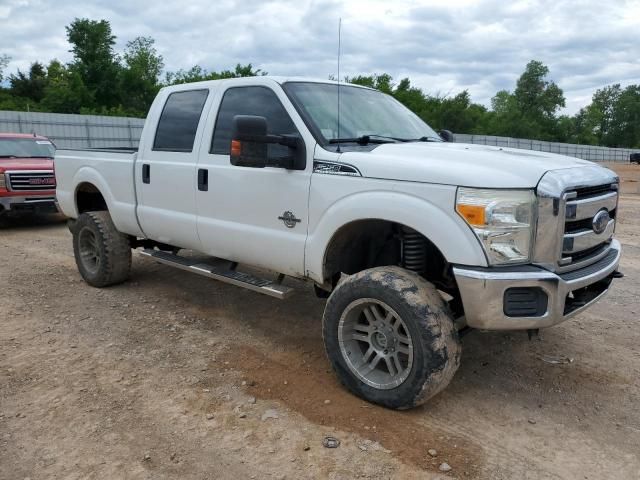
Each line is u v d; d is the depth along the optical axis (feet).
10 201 32.68
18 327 15.78
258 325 16.14
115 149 19.70
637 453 9.91
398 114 15.39
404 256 12.05
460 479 9.13
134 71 182.91
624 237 30.35
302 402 11.57
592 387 12.40
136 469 9.35
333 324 11.70
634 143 334.24
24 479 9.05
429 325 10.25
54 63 190.70
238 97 14.37
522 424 10.85
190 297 18.63
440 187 10.25
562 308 10.26
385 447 9.97
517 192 9.93
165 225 16.39
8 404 11.45
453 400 11.75
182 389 12.15
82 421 10.82
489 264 9.96
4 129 87.35
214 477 9.16
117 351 14.17
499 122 220.84
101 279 19.12
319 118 12.92
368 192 11.20
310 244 12.37
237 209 14.06
